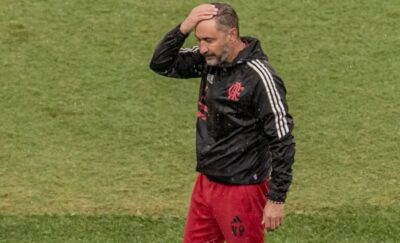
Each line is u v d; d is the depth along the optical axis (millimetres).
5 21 45406
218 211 25344
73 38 44406
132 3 47219
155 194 33344
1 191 33250
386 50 43844
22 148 36219
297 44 44312
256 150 24625
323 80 41562
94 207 32344
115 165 35219
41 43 43938
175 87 40844
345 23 45875
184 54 25547
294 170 35062
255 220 25250
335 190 33688
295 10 46812
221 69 24094
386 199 33000
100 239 30359
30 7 46562
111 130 37625
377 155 36062
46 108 39000
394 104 39719
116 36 44656
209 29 23500
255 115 24047
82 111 38875
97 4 47031
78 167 35031
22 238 30359
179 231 30906
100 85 40844
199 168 25141
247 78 23734
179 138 37188
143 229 30984
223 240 26703
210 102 24406
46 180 34125
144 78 41469
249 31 45156
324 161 35688
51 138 36938
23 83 40812
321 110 39312
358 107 39531
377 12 46750
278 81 23781
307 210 32250
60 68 42062
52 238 30375
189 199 33062
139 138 37094
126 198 33031
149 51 43594
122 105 39406
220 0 47562
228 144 24547
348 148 36562
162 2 47344
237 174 24734
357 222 31484
